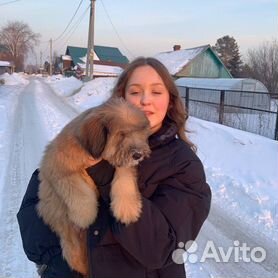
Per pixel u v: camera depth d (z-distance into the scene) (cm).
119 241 59
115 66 1794
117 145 67
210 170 264
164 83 75
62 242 69
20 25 2967
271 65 1114
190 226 63
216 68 1119
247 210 194
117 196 61
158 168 65
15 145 323
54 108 637
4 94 888
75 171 68
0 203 192
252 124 428
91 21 1024
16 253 146
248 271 138
